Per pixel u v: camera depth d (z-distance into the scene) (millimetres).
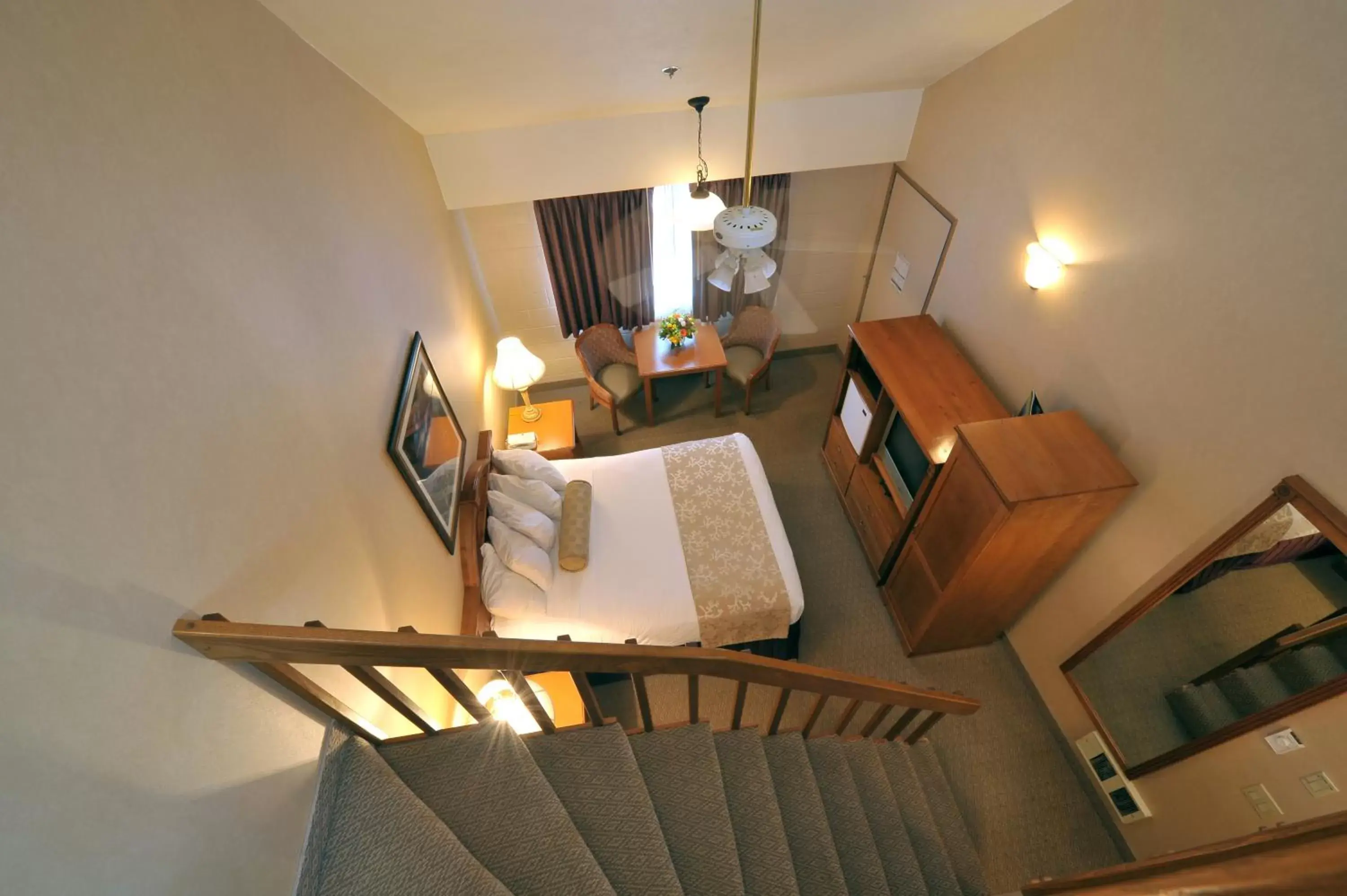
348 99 2395
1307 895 786
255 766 1279
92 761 921
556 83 2666
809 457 4973
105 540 992
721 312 5406
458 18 1796
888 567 3852
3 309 867
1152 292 2357
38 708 848
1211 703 2383
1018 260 3158
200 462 1250
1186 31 2064
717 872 1791
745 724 3381
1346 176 1665
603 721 1904
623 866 1665
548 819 1614
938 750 3281
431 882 1413
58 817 856
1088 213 2631
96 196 1075
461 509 3297
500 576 3242
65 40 1050
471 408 3928
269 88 1776
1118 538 2680
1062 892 1676
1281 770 2154
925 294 4211
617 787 1791
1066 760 3238
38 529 878
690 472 3939
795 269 5273
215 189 1453
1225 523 2180
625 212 4488
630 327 5324
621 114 3645
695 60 2576
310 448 1735
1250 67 1875
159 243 1227
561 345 5438
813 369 5820
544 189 3961
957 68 3463
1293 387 1879
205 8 1496
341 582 1818
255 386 1494
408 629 1349
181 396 1224
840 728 2463
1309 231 1773
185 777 1097
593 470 3977
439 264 3598
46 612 875
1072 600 3039
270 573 1451
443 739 1711
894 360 3652
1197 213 2125
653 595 3299
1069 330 2850
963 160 3559
